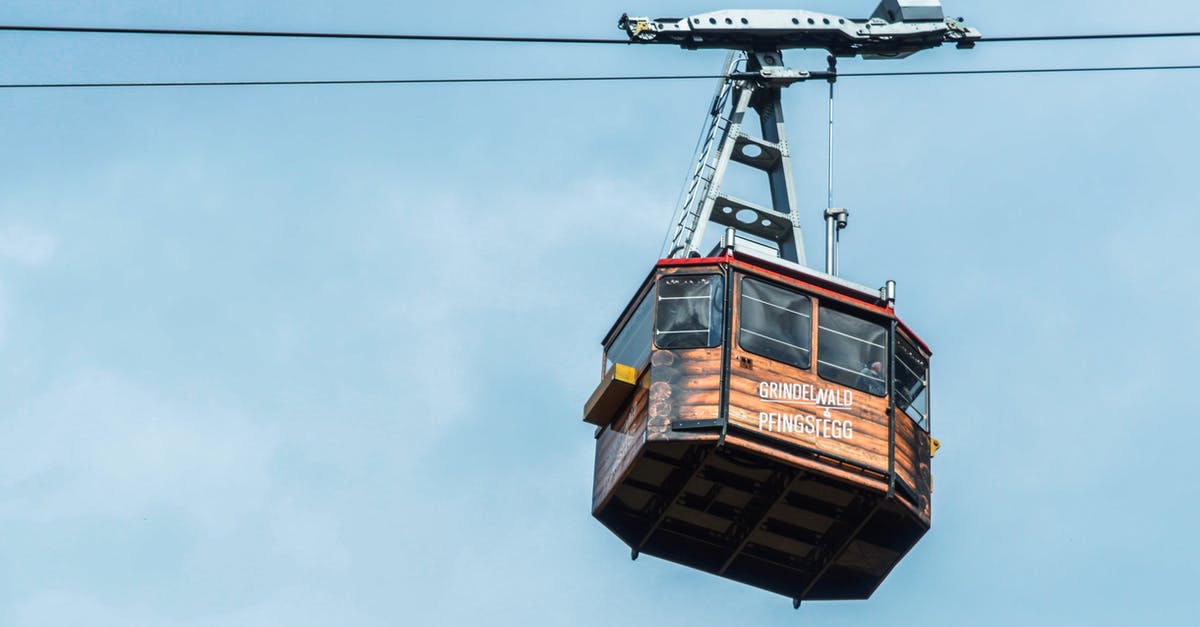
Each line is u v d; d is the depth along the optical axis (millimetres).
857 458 87000
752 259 89938
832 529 90688
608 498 90125
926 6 98438
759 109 99000
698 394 86375
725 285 88062
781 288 89000
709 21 96188
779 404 86625
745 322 87750
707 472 87750
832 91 97562
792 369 87500
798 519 90125
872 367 89062
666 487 89625
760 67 97750
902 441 89000
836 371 88250
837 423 87250
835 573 93062
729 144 95625
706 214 93750
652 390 86875
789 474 87188
